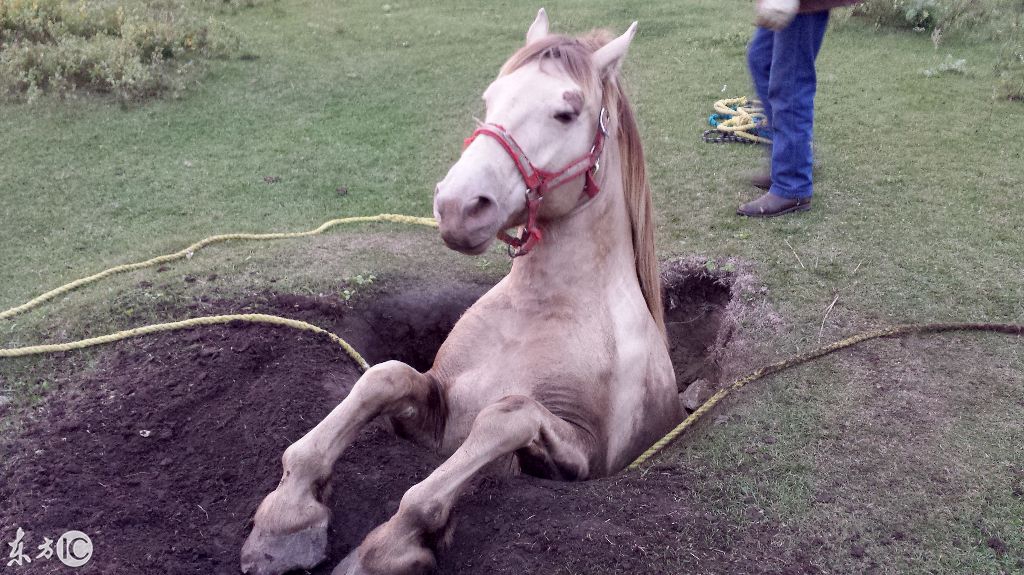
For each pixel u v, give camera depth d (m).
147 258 4.62
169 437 3.04
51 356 3.58
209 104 7.46
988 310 3.96
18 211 5.32
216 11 10.68
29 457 2.93
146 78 7.54
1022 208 5.11
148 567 2.47
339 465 2.84
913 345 3.65
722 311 4.41
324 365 3.50
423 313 4.18
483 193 2.42
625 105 2.98
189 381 3.33
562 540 2.47
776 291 4.15
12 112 7.11
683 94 7.64
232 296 4.04
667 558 2.46
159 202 5.50
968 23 9.69
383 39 9.57
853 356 3.57
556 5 11.12
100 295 4.08
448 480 2.38
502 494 2.66
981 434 3.06
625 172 3.03
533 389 2.83
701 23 10.05
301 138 6.70
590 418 2.88
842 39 9.39
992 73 8.05
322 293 4.12
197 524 2.66
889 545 2.55
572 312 2.90
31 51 7.77
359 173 6.02
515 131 2.54
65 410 3.20
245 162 6.20
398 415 2.78
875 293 4.12
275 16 10.62
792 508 2.68
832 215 5.06
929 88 7.63
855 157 6.01
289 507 2.43
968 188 5.44
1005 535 2.60
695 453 2.94
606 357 2.93
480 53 8.98
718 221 5.05
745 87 7.79
